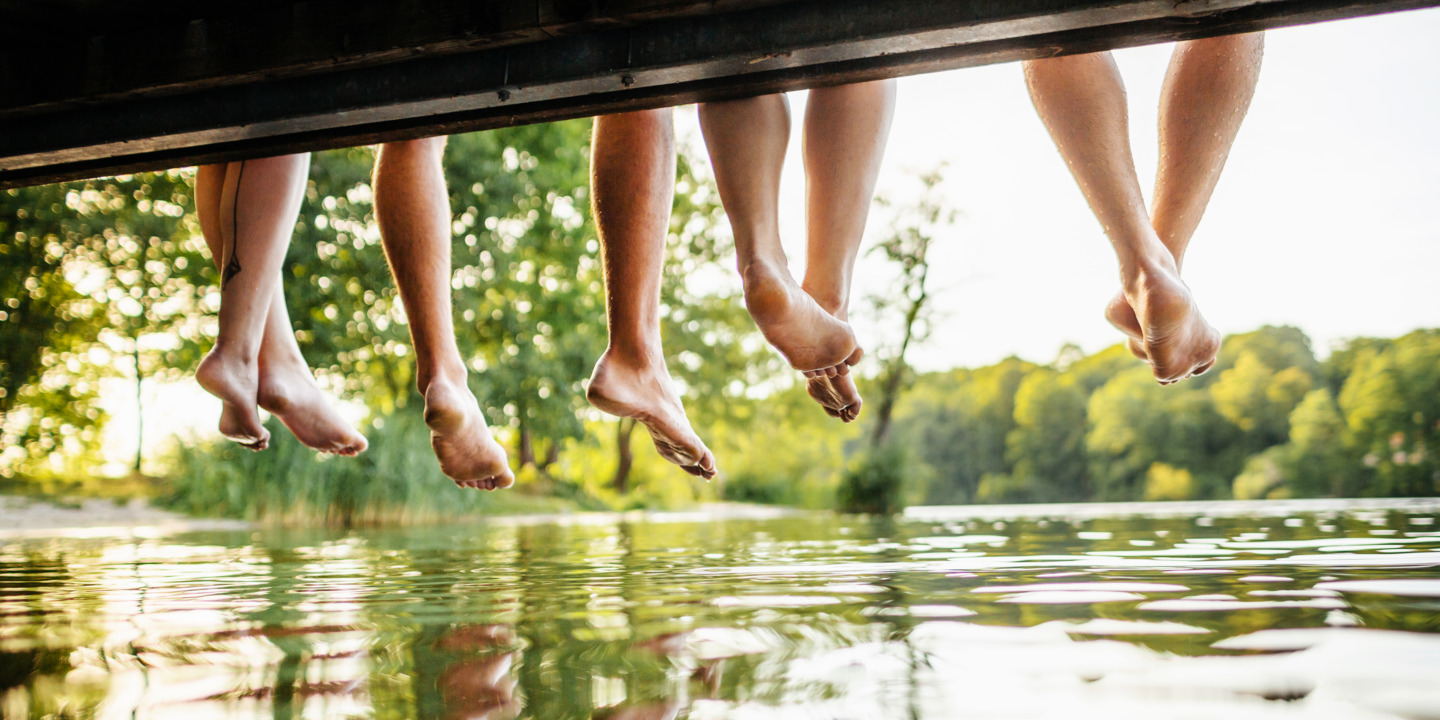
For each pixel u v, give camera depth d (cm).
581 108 217
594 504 1994
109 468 1870
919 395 4341
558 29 204
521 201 1706
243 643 120
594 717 77
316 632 130
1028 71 215
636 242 216
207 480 1081
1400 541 297
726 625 127
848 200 222
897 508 1249
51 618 153
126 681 96
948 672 92
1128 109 213
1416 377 3200
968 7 183
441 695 87
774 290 195
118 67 244
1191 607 137
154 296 1577
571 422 1720
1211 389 3797
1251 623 120
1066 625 121
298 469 1002
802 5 193
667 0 195
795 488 2675
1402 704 77
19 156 263
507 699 84
